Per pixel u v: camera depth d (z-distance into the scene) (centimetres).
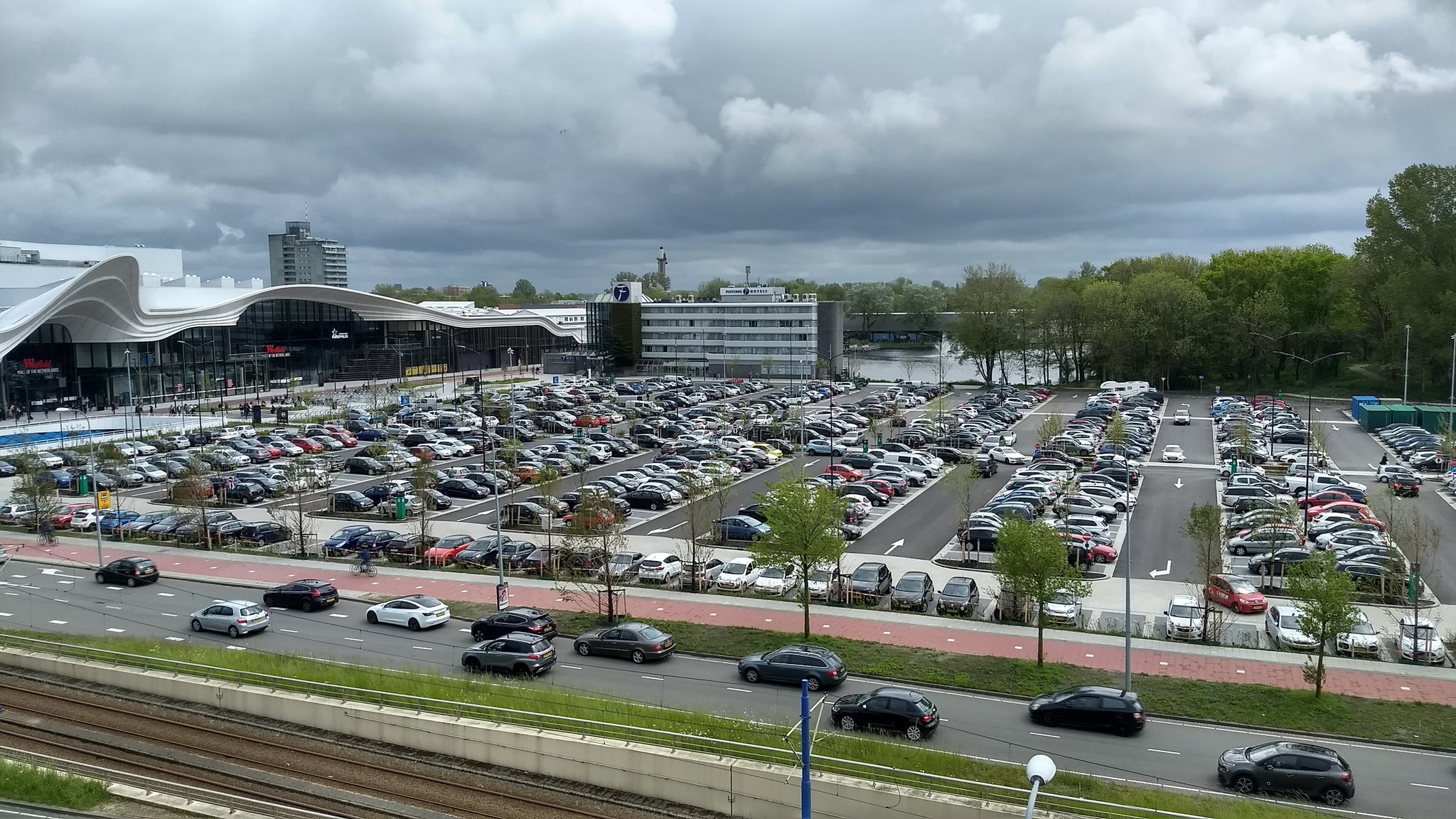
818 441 9000
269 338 15188
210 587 5181
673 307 18112
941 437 9094
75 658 3909
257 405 11969
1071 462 8125
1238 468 7456
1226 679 3619
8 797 2711
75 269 14612
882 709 3142
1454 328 10781
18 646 4081
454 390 15050
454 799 2797
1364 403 10262
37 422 11081
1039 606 3797
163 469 8350
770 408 11881
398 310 17212
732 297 18275
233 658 3825
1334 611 3303
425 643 4194
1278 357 13625
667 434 10119
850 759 2791
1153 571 5159
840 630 4247
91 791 2758
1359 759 2952
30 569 5547
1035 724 3244
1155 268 16100
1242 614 4444
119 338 12581
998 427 10012
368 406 12488
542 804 2766
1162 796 2603
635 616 4500
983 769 2781
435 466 8569
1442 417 9475
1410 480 6806
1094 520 5784
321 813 2673
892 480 7250
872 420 9844
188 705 3562
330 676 3559
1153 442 9450
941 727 3216
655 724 3078
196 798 2767
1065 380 15300
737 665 3891
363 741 3256
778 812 2705
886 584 4828
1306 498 5738
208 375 14150
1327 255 13650
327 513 6862
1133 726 3133
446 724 3144
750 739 2967
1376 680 3597
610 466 8606
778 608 4594
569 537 5091
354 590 5038
